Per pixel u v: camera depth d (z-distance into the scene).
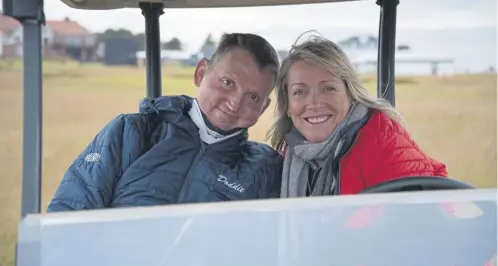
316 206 1.33
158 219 1.27
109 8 2.35
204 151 2.08
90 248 1.25
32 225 1.22
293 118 2.04
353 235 1.35
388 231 1.36
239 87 2.08
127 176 1.99
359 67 2.48
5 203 2.09
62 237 1.24
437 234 1.39
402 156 1.82
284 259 1.32
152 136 2.10
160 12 2.40
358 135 1.90
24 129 1.25
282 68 2.09
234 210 1.30
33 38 1.25
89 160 1.99
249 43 2.10
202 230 1.29
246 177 2.06
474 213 1.41
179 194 2.00
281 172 2.13
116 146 2.04
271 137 2.20
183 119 2.10
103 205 1.93
